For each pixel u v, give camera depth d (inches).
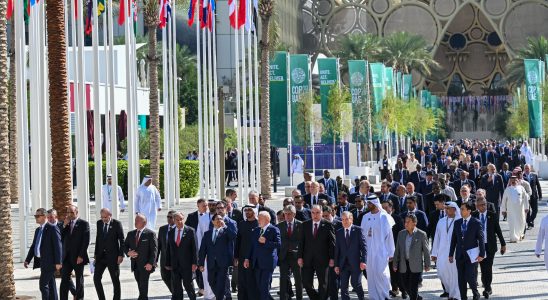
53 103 1141.1
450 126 6943.9
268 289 837.2
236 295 947.3
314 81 6274.6
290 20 5871.1
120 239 872.9
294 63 2458.2
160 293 969.5
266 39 2190.0
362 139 2851.9
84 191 1258.6
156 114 2049.7
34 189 1451.8
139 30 4635.8
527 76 2785.4
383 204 944.3
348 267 848.9
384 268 877.2
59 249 853.8
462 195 1085.1
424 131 4638.3
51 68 1138.7
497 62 7199.8
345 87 2871.6
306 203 1097.4
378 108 3034.0
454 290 885.2
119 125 2561.5
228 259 853.2
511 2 6515.8
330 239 861.8
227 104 4682.6
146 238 859.4
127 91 1393.9
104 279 1079.0
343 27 6476.4
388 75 3641.7
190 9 1910.7
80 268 877.8
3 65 847.1
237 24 1870.1
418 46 5447.8
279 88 2303.2
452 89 7249.0
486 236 919.7
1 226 848.3
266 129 2212.1
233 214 990.4
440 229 892.0
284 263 874.8
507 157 2490.2
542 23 6525.6
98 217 1307.8
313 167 2620.6
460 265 869.8
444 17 6510.8
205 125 2027.6
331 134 2800.2
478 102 6894.7
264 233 836.6
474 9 7032.5
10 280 854.5
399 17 6515.8
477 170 1715.1
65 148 1143.6
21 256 1226.0
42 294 857.5
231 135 3432.6
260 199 1043.3
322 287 866.8
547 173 3105.3
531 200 1558.8
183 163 2354.8
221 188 1797.5
